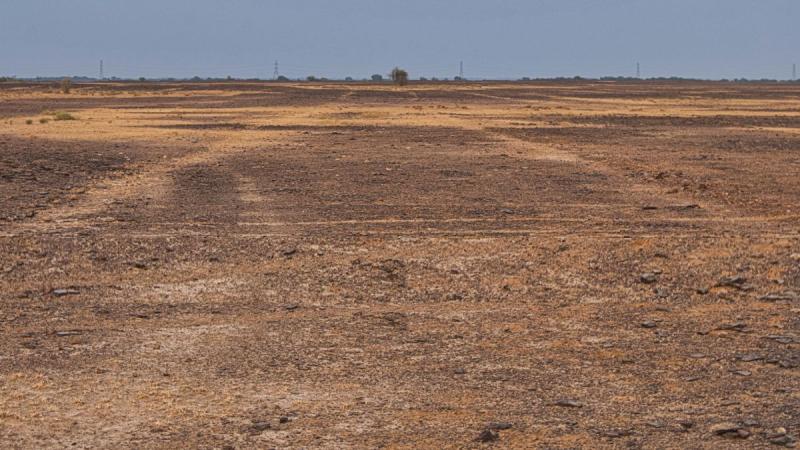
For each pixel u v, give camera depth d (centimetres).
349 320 1748
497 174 4303
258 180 4003
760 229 2780
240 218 2948
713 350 1555
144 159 4947
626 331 1680
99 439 1173
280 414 1262
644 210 3188
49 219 2891
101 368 1453
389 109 11944
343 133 7188
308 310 1828
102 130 7356
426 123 8581
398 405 1296
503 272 2164
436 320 1753
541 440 1166
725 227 2817
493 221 2920
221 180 3997
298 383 1388
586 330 1686
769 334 1650
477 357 1520
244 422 1233
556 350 1562
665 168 4669
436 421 1235
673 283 2055
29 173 4119
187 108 12344
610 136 7131
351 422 1232
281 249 2419
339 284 2045
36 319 1741
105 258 2280
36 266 2191
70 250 2380
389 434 1189
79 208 3139
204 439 1173
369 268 2194
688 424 1212
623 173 4384
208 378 1410
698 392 1346
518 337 1638
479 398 1323
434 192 3641
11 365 1466
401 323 1731
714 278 2094
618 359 1509
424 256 2341
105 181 3928
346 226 2805
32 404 1296
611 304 1884
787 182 4056
